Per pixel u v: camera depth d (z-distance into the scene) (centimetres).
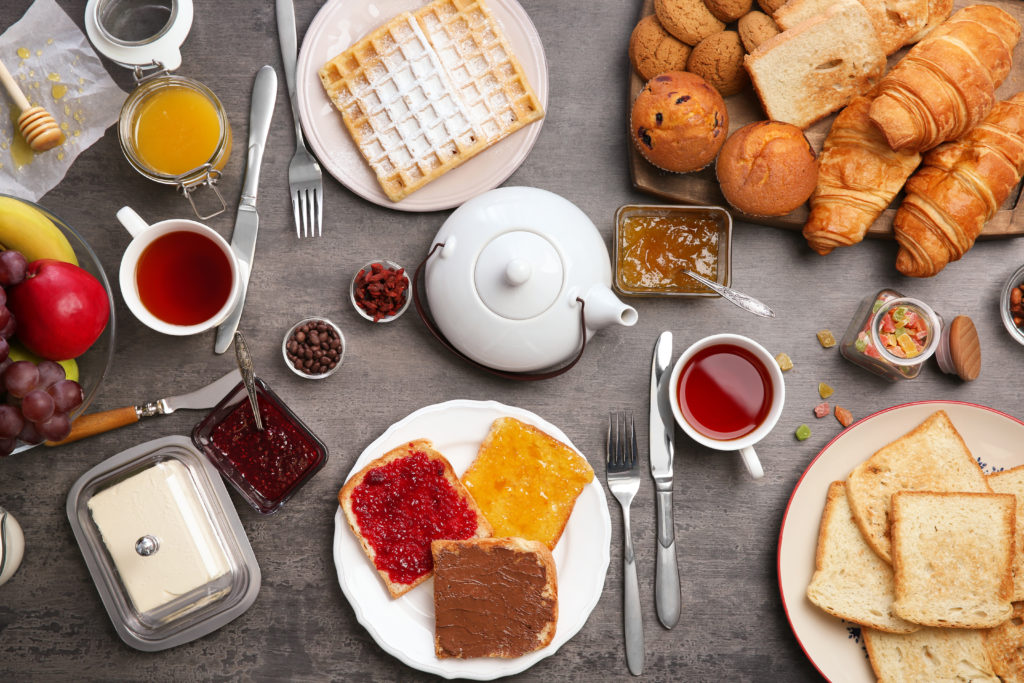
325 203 79
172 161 75
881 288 81
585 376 80
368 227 79
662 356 79
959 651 75
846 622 77
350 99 77
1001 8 79
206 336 78
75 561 77
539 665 78
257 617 77
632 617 77
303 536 78
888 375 79
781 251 81
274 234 79
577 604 76
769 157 73
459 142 77
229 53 79
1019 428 77
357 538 75
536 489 76
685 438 79
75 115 78
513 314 71
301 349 76
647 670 78
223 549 75
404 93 76
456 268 72
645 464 79
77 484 76
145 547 71
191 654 77
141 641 75
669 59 76
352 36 78
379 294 76
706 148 73
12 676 77
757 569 79
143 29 77
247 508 78
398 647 75
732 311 80
